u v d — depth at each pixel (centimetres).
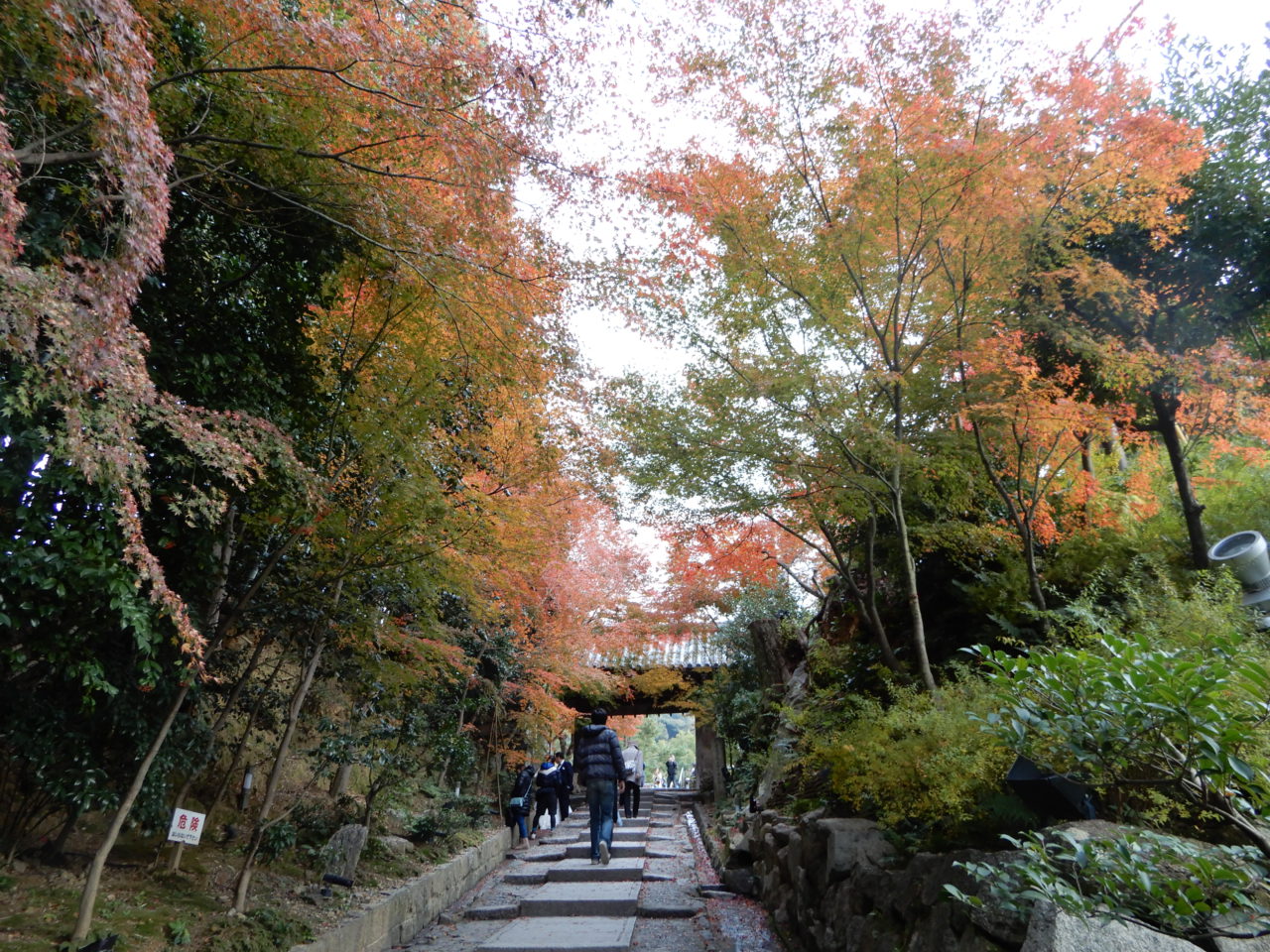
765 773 987
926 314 571
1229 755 202
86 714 433
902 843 426
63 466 359
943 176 498
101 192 358
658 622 1359
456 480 614
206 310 511
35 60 340
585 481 642
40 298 282
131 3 383
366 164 474
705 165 559
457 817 925
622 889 807
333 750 680
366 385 556
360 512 550
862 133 516
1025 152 495
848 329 576
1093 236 585
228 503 515
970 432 593
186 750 499
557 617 1175
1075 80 470
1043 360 613
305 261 544
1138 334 587
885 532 715
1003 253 514
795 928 558
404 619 748
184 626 345
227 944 443
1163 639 382
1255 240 555
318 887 608
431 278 483
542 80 439
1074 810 305
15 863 455
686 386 593
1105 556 590
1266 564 530
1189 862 212
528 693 1130
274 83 426
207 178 478
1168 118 491
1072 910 212
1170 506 654
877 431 516
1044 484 584
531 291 512
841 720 562
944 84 487
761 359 558
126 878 496
